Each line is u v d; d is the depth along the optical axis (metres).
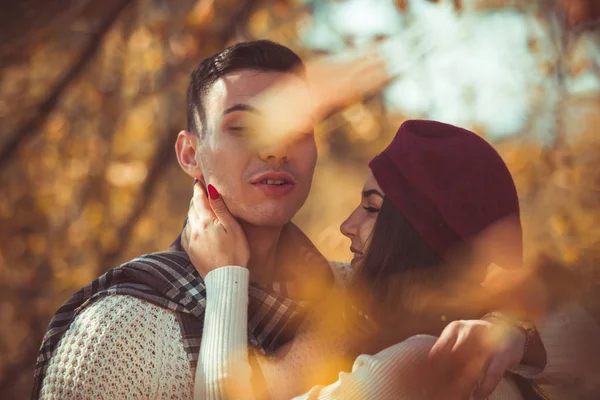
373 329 1.92
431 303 1.86
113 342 1.89
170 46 4.70
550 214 5.11
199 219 2.02
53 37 3.98
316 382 1.99
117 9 3.91
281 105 2.00
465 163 1.87
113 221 5.12
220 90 2.01
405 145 1.91
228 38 3.81
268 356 1.96
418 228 1.87
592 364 1.85
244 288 1.91
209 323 1.87
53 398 1.92
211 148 2.01
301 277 2.12
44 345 1.97
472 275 1.87
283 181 2.01
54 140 5.05
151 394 1.87
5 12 3.58
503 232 1.90
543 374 1.81
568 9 2.68
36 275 5.05
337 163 6.02
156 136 4.98
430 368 1.65
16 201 5.07
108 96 4.95
